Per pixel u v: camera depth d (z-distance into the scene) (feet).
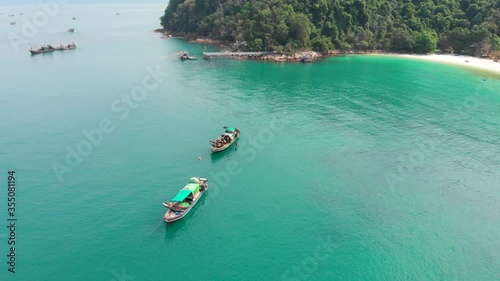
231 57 510.99
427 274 156.15
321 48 533.14
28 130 274.77
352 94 368.27
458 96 361.71
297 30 518.37
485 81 407.64
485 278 153.69
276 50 514.68
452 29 549.54
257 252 166.40
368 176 222.48
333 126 290.56
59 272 152.56
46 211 186.91
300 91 376.68
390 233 177.78
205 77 421.18
